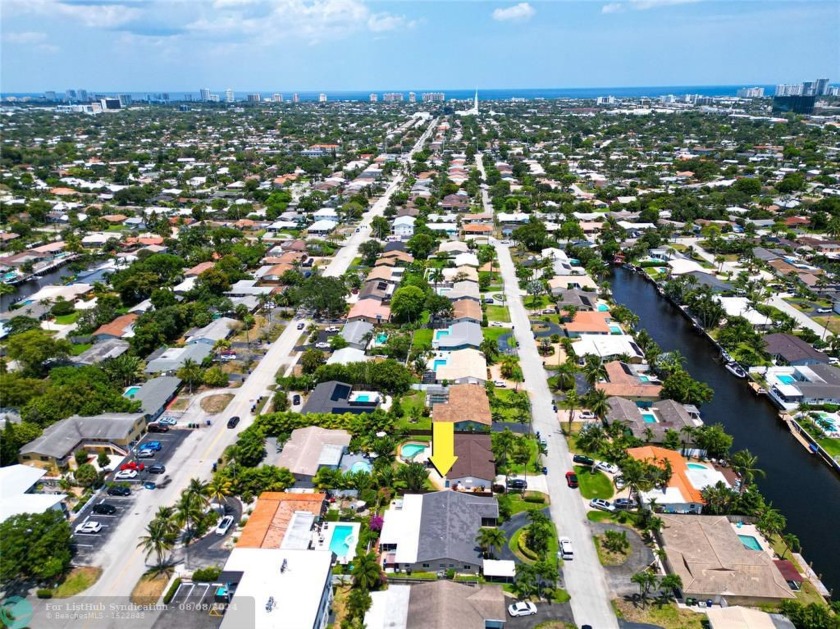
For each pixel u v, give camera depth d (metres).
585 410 137.50
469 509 101.31
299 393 144.12
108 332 169.62
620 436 125.12
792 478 118.50
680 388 136.25
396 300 180.25
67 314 190.25
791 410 139.25
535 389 146.12
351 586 90.12
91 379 137.62
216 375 146.12
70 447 118.19
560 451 122.50
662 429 126.75
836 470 120.00
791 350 159.50
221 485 104.38
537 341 172.88
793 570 91.75
